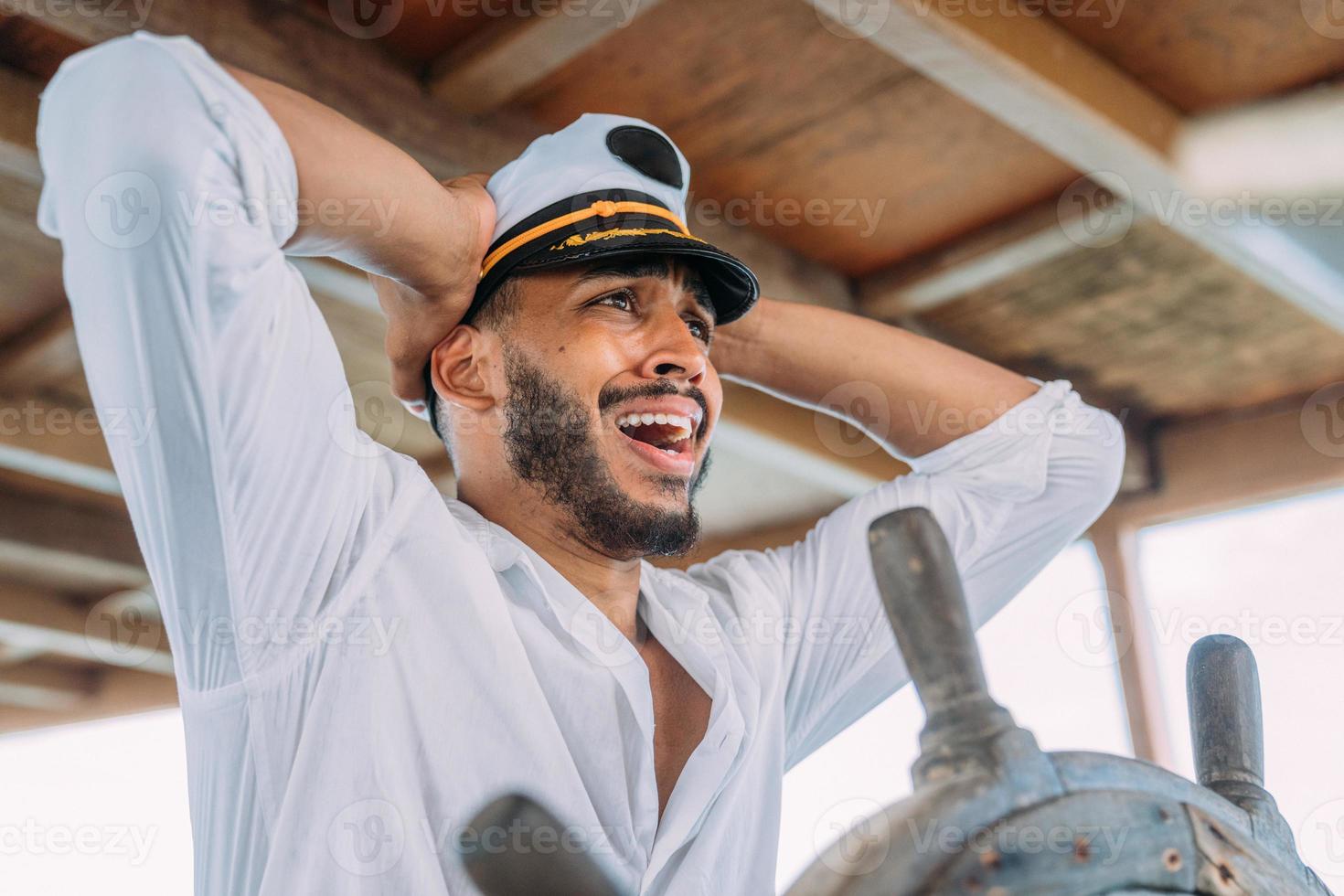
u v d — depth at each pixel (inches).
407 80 108.5
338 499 37.5
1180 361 156.8
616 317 45.1
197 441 33.2
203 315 32.3
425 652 38.6
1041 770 21.9
